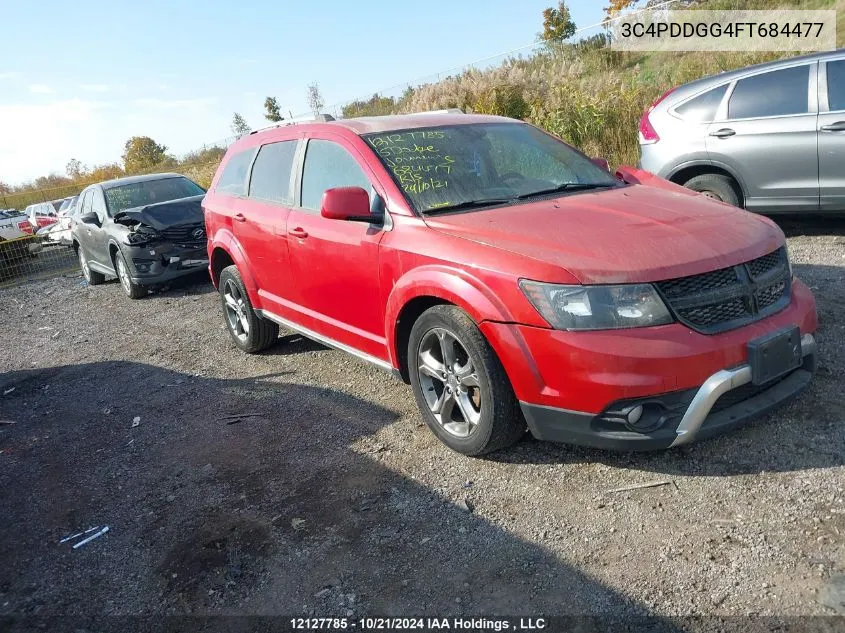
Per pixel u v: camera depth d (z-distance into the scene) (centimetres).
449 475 346
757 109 663
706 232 326
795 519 273
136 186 1067
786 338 310
